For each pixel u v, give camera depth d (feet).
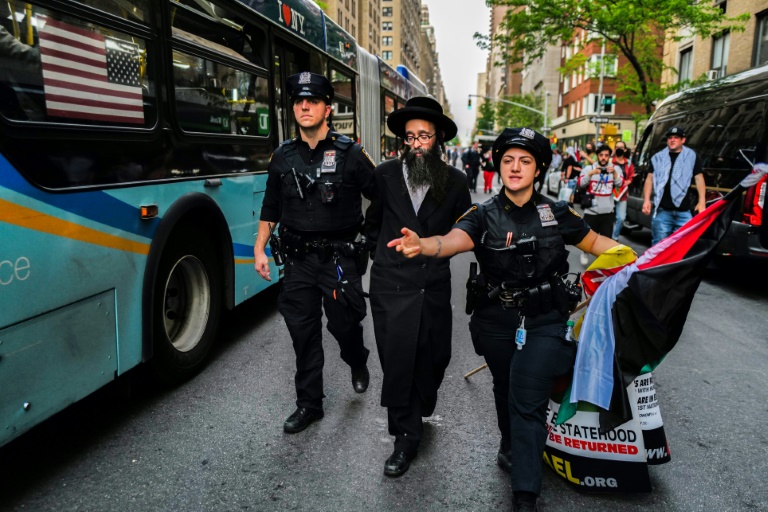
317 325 11.15
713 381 13.65
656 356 8.25
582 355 8.34
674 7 49.60
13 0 8.13
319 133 10.70
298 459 9.98
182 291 13.76
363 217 11.28
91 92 9.71
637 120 62.54
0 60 7.89
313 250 10.73
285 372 13.96
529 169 8.03
